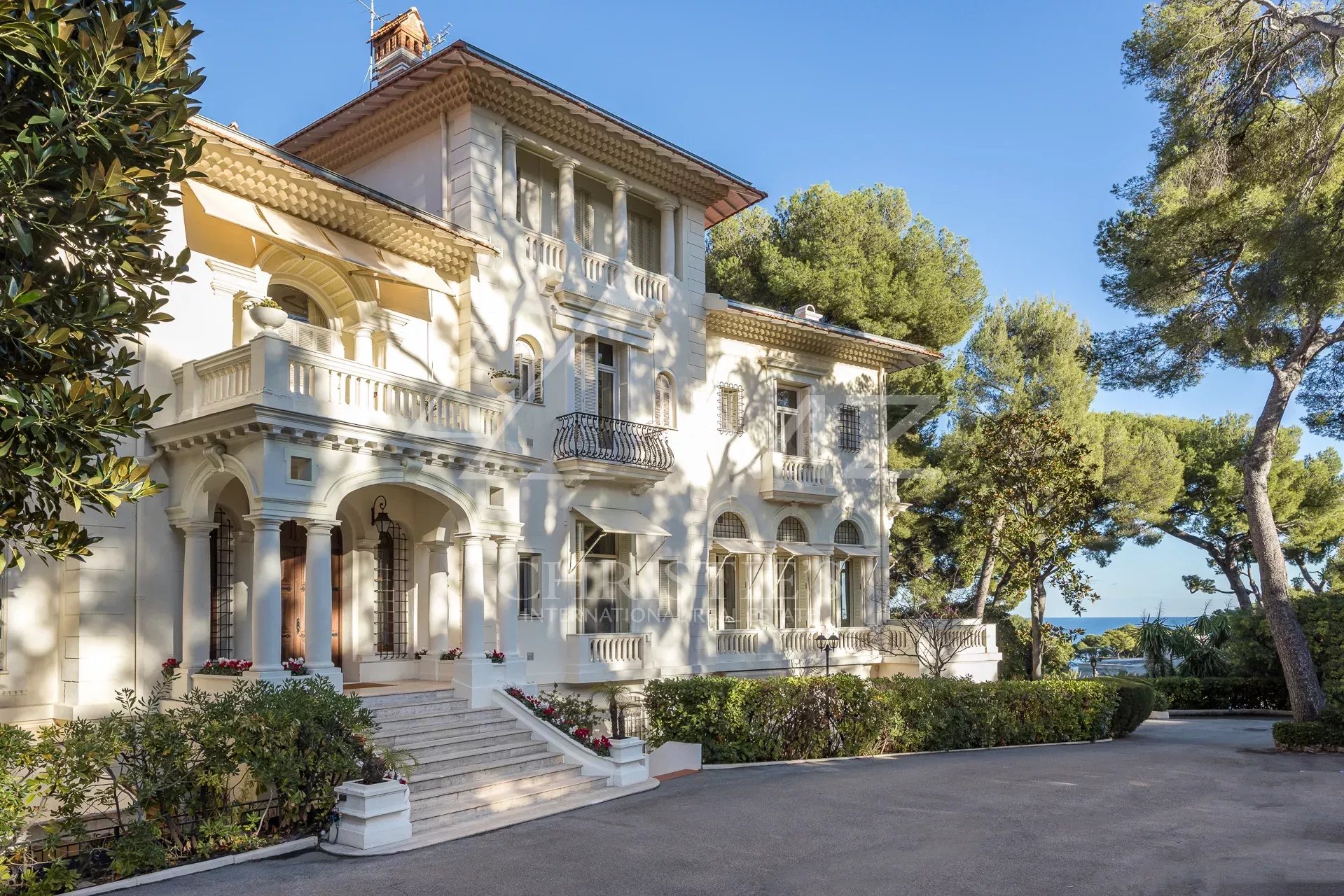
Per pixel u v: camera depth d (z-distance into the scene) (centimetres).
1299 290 1922
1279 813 1288
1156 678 3406
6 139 746
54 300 755
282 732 1125
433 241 1791
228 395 1381
